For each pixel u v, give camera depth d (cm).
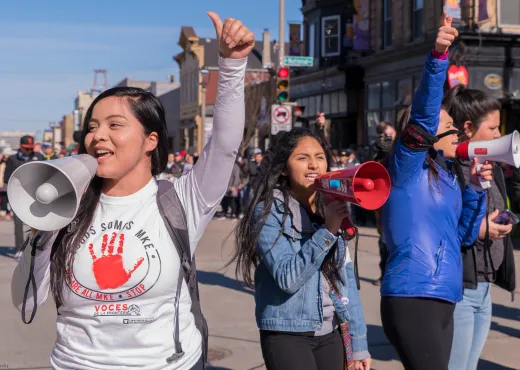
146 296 220
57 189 191
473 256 350
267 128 2911
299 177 306
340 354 307
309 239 293
